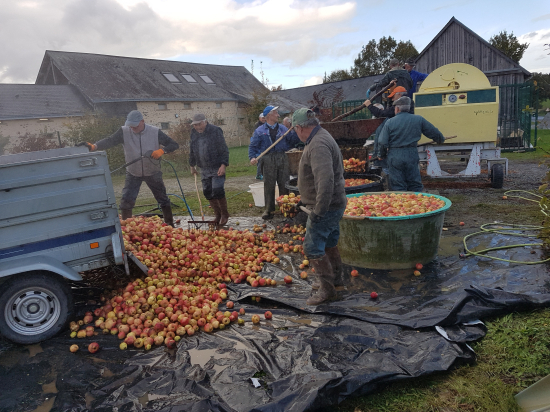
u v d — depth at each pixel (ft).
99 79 91.40
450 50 81.41
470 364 9.73
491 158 30.09
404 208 16.29
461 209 24.40
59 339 11.80
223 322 12.28
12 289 11.11
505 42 129.59
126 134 20.84
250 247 19.13
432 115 30.09
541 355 9.79
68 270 11.68
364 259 16.06
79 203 11.85
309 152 11.98
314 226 12.56
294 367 9.70
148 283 14.30
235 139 116.78
